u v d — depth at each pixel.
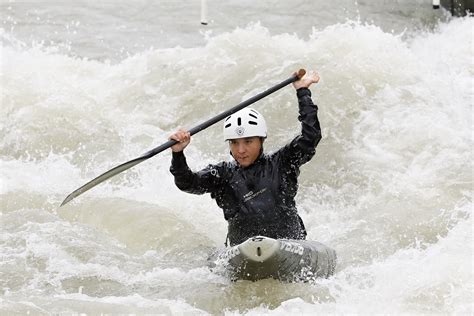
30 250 23.62
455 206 27.34
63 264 22.88
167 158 32.25
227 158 32.75
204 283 21.59
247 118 21.39
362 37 37.09
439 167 30.03
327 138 32.91
